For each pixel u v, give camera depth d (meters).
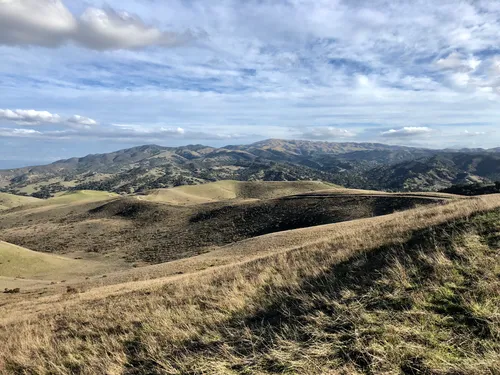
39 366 4.95
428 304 3.93
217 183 197.50
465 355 2.91
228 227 83.25
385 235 8.96
